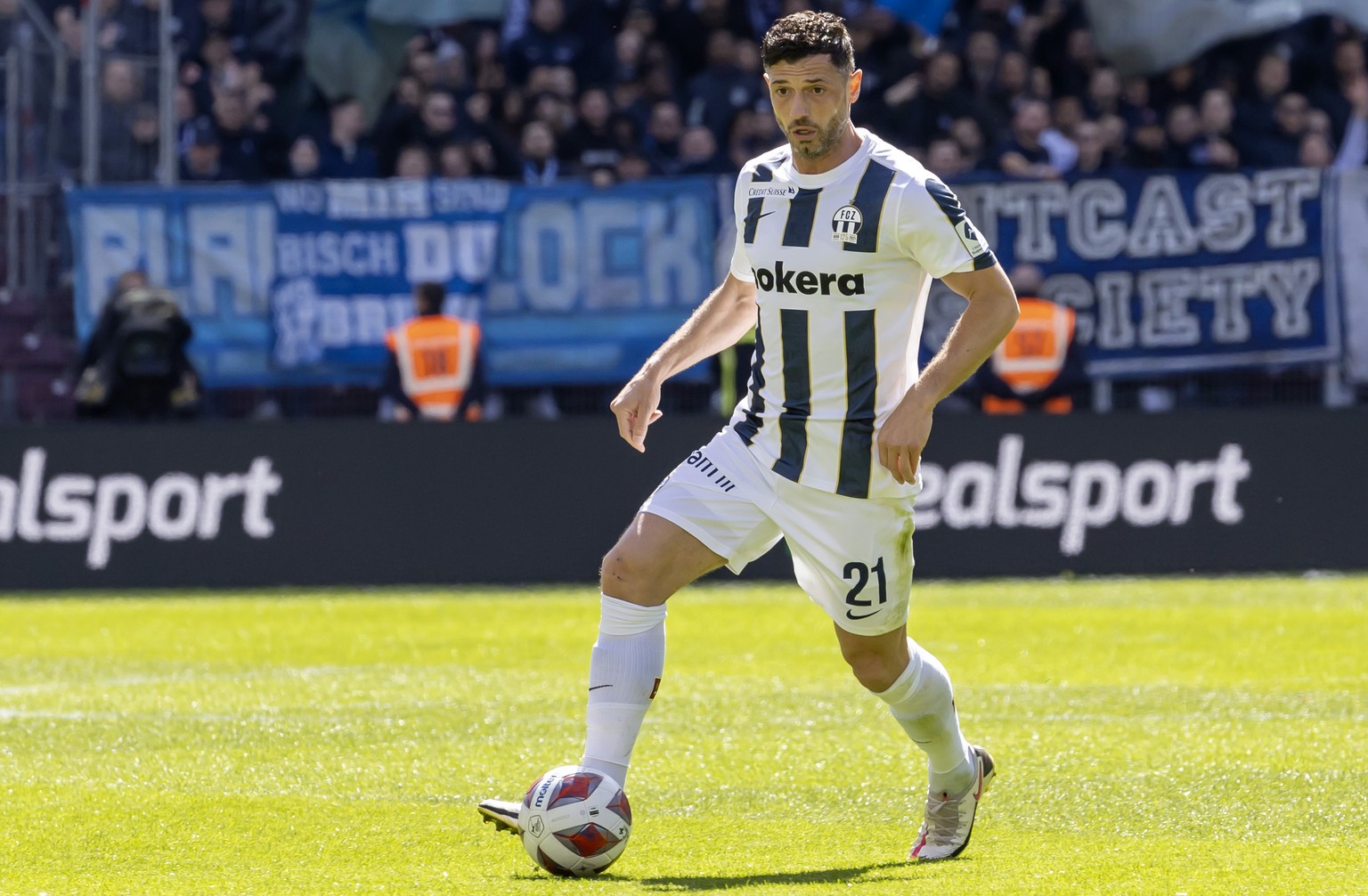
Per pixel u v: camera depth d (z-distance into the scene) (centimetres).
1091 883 1156
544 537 3934
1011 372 3969
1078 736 1894
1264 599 3419
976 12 4741
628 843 1344
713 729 1947
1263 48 4772
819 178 1216
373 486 3934
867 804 1518
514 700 2212
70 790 1577
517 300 3966
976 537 3916
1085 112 4734
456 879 1195
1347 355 3938
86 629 3120
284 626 3139
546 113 4581
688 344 1330
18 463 3897
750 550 1261
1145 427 3925
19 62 4125
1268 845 1312
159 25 4222
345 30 4631
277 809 1486
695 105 4650
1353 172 3922
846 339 1216
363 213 3953
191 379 3962
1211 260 3953
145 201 3944
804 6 4791
